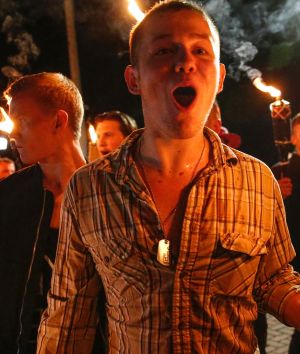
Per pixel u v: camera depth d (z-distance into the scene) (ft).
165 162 4.30
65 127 6.40
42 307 6.08
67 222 4.67
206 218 4.19
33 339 6.08
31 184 6.32
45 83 6.35
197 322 4.15
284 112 10.94
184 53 3.98
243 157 4.45
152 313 4.17
